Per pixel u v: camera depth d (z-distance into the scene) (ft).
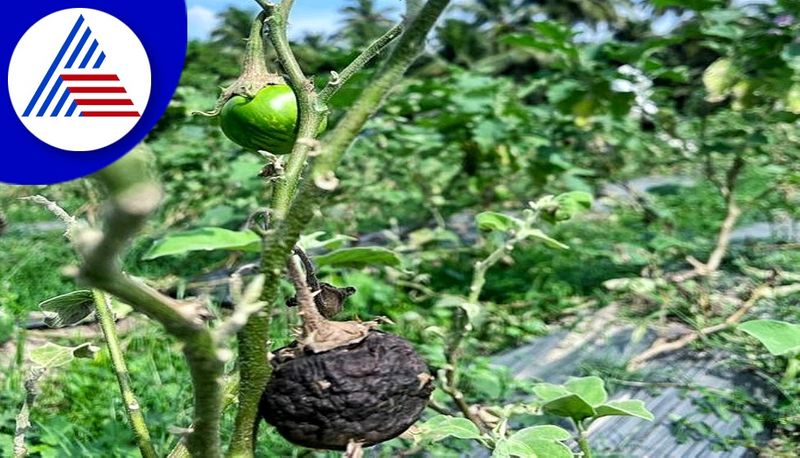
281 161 3.98
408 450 8.56
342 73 3.98
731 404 10.37
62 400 10.15
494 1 73.97
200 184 20.39
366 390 3.85
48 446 8.49
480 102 18.63
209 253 17.94
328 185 3.24
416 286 15.17
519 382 10.84
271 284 3.42
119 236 2.31
